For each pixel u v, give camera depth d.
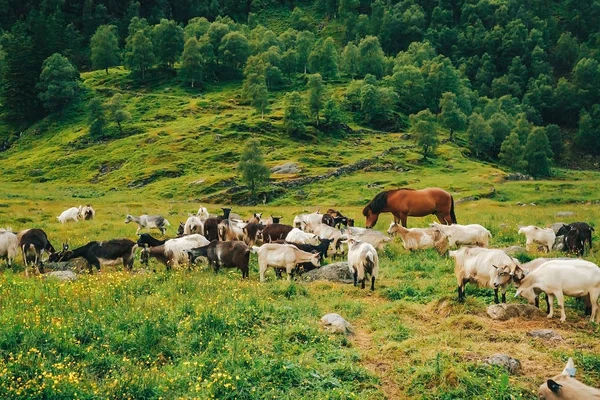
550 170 116.69
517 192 70.56
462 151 113.56
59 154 102.25
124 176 88.31
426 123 98.94
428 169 91.56
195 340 11.96
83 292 15.18
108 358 10.92
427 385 10.49
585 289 13.61
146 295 15.80
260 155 74.81
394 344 12.19
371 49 168.00
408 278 18.59
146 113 122.25
